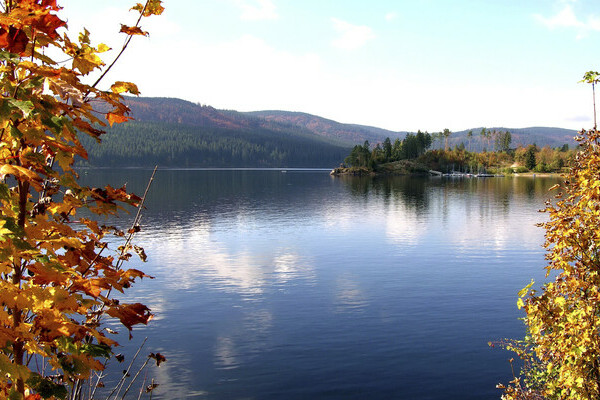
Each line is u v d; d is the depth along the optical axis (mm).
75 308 1743
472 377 14555
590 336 5059
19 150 1784
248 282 26328
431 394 13617
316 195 91250
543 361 6973
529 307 5539
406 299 22797
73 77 1734
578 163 5629
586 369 5371
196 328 18828
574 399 5352
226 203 75375
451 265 30594
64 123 1653
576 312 5129
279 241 40438
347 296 23438
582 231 5496
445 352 16453
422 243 39125
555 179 158750
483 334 18078
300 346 17062
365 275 27969
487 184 127688
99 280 1879
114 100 1867
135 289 24625
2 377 1521
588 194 5359
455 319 19812
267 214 60562
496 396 13383
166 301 22531
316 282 26312
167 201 78375
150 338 17672
